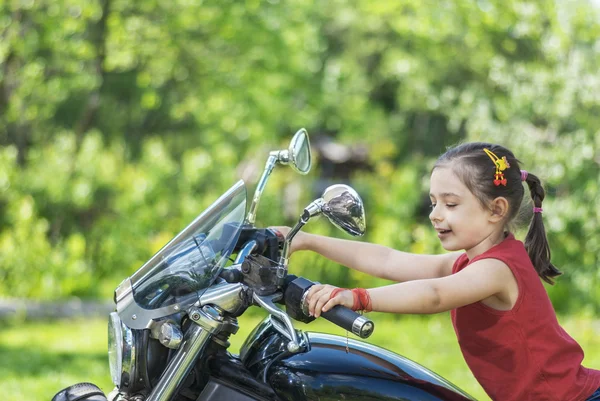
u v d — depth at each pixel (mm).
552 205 14023
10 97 15938
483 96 16984
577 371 3121
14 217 14312
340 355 2939
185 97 19438
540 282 3111
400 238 14727
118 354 2705
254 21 18219
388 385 2896
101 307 13109
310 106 20891
